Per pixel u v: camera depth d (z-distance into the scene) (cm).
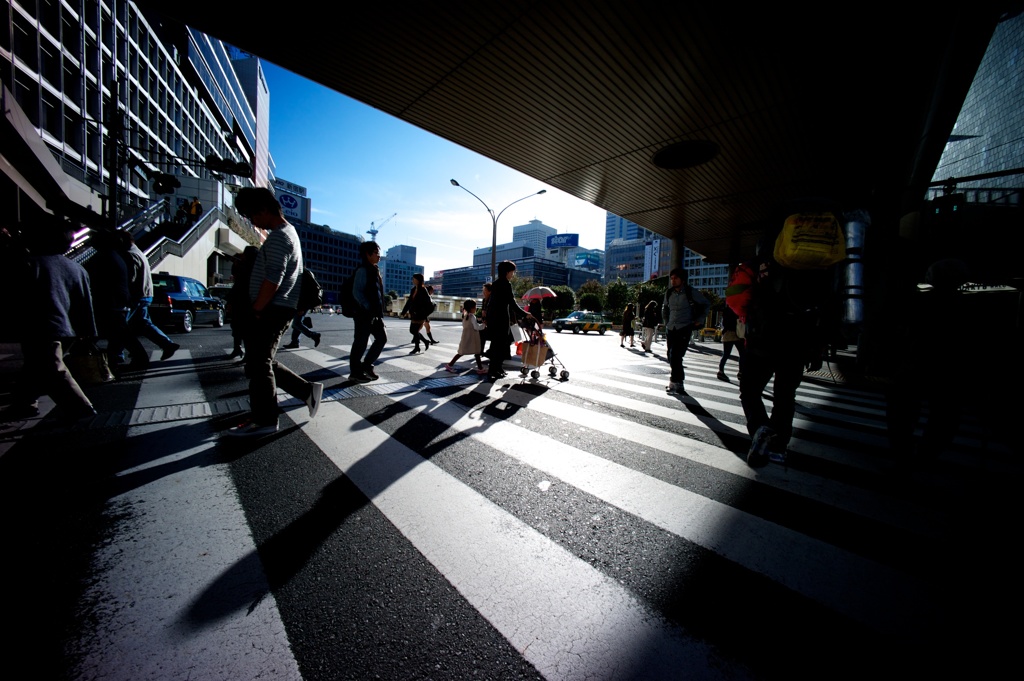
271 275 283
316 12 529
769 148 905
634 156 955
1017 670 116
